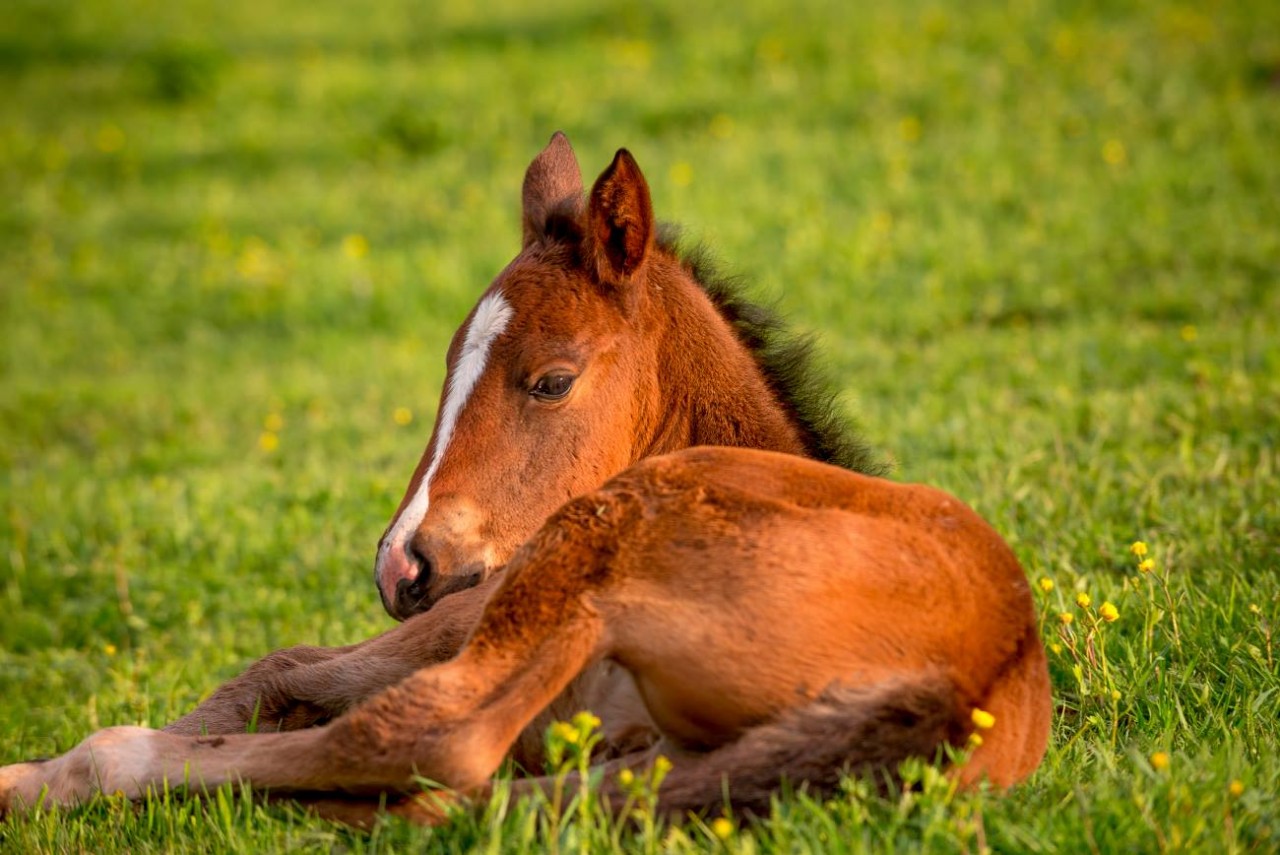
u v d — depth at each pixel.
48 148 28.09
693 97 24.67
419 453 13.05
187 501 12.02
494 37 31.14
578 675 5.29
